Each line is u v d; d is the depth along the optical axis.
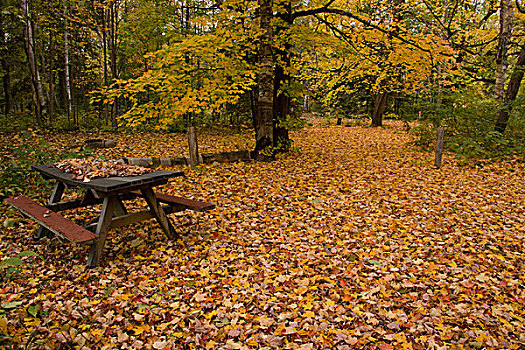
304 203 5.39
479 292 2.99
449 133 9.80
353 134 14.09
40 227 3.83
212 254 3.64
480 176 6.92
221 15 6.80
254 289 2.99
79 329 2.41
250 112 13.84
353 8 10.73
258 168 7.49
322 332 2.44
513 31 11.97
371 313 2.68
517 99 8.76
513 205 5.28
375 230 4.40
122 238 3.92
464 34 11.95
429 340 2.37
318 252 3.75
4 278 3.00
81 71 16.44
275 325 2.52
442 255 3.71
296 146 10.73
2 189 4.87
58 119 13.04
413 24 11.21
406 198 5.65
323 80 15.84
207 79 6.45
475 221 4.68
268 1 7.38
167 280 3.11
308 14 8.22
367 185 6.38
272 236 4.17
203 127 13.70
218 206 5.15
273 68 7.92
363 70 11.55
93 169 3.72
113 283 3.01
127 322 2.52
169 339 2.37
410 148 10.20
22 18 10.96
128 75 12.78
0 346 2.13
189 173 6.86
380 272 3.32
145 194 3.62
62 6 11.98
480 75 11.35
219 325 2.51
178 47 5.77
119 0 13.13
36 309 2.30
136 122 6.68
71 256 3.46
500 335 2.43
